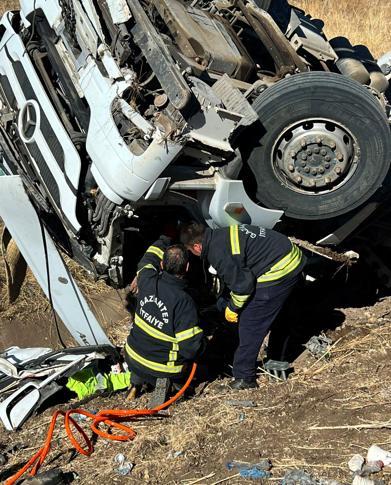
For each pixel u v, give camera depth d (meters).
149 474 3.81
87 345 5.22
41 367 4.93
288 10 5.25
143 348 4.54
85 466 3.96
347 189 4.56
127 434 4.24
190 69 4.29
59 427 4.49
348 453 3.77
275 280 4.53
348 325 5.49
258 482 3.60
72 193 4.64
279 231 5.01
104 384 4.89
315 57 5.02
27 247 5.09
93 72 4.49
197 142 4.16
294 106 4.33
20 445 4.33
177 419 4.34
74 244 5.12
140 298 4.55
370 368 4.65
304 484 3.52
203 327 5.63
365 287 6.24
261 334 4.65
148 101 4.37
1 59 5.28
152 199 4.36
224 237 4.46
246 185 4.60
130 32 4.36
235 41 4.90
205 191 4.53
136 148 4.19
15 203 4.93
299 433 4.00
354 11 13.19
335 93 4.31
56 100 4.81
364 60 5.45
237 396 4.57
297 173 4.51
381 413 4.09
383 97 5.14
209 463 3.85
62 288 5.21
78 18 4.63
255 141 4.43
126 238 5.05
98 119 4.38
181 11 4.78
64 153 4.67
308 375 4.74
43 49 5.04
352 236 5.46
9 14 5.36
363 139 4.42
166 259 4.43
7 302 6.36
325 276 5.66
